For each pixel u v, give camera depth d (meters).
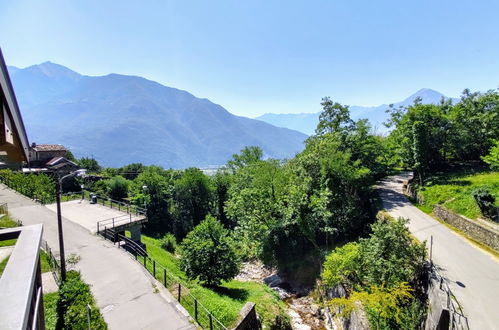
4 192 42.22
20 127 5.70
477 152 39.53
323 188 30.39
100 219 29.67
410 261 16.62
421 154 33.31
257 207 34.38
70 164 54.12
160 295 16.00
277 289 28.81
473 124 37.69
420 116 35.19
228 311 16.77
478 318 12.64
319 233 31.03
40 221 28.61
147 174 57.41
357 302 18.08
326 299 24.69
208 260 22.53
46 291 15.64
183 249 23.95
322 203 28.28
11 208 33.31
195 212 57.19
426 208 28.80
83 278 17.66
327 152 31.56
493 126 36.78
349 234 29.98
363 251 18.84
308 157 33.19
